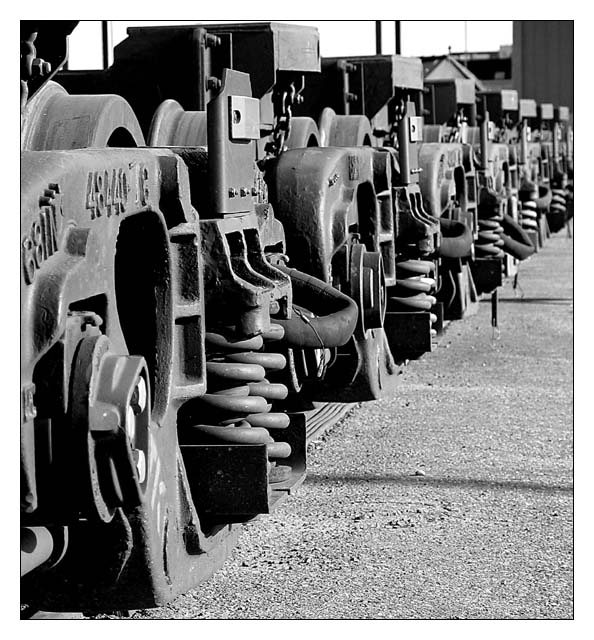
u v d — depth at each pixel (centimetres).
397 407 970
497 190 1379
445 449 828
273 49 613
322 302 532
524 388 1059
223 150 419
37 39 402
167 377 381
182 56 614
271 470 489
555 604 534
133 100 625
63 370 306
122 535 347
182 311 385
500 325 1442
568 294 1753
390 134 909
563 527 654
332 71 873
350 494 713
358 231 699
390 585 561
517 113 1873
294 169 612
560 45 3859
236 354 439
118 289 382
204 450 415
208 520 420
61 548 337
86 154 325
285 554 603
